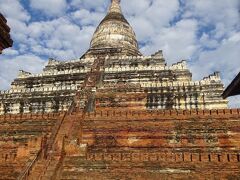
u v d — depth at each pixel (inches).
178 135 746.8
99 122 799.7
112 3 1754.4
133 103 968.3
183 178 581.3
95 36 1625.2
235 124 740.7
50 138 730.2
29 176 609.3
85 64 1352.1
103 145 761.6
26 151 679.7
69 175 617.0
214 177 571.8
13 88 1269.7
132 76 1184.2
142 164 604.4
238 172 567.5
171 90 1033.5
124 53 1497.3
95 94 996.6
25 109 1118.4
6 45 316.5
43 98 1123.9
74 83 1221.7
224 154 586.9
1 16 301.7
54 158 647.1
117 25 1620.3
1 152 786.2
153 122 775.1
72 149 663.8
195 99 1008.9
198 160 592.1
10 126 860.0
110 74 1199.6
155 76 1175.0
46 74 1283.2
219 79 1038.4
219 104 992.9
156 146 742.5
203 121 759.7
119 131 776.3
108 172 607.8
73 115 829.8
